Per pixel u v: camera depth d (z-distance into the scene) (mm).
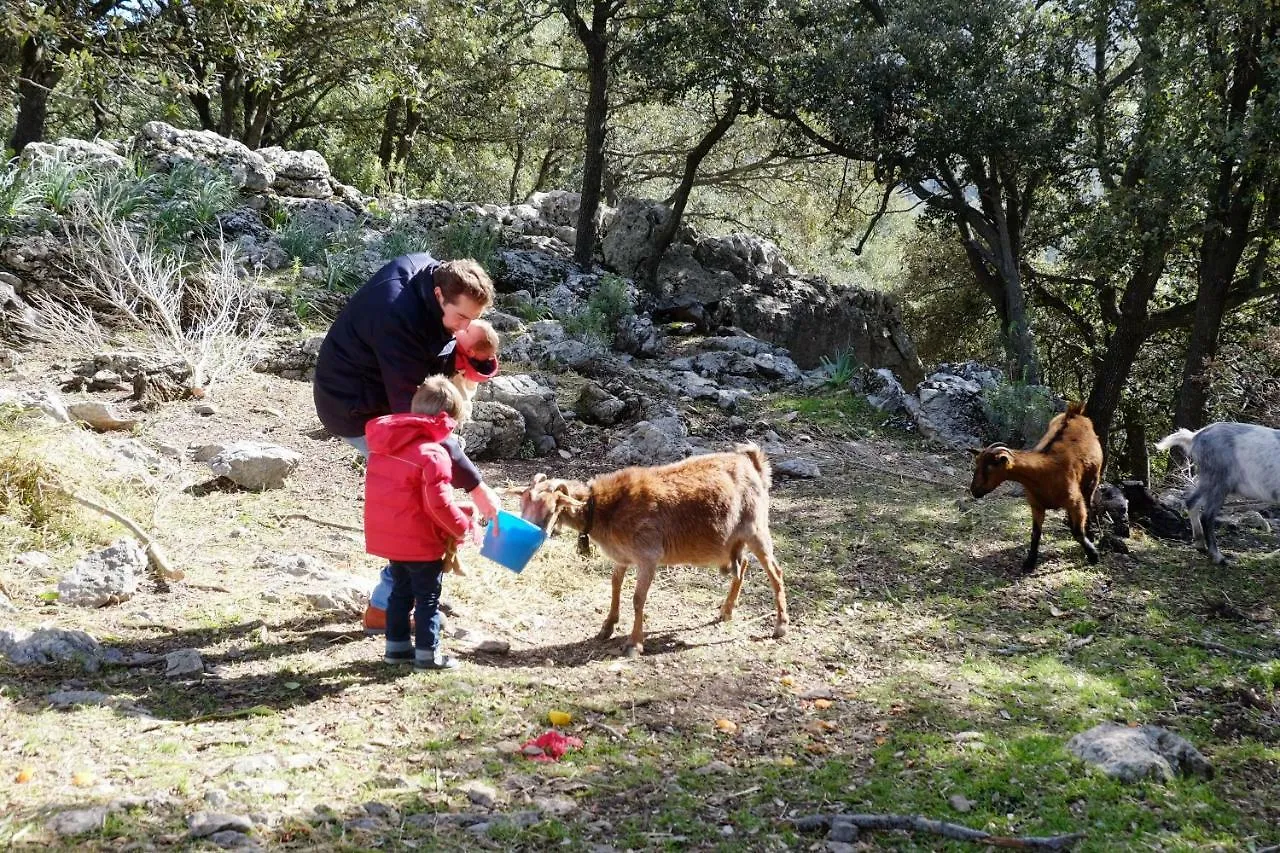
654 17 16656
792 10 16297
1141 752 4230
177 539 6250
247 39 15312
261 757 3715
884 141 16656
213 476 7453
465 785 3717
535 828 3434
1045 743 4398
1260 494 7309
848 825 3578
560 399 10469
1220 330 18578
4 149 13086
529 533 4727
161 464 7488
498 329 12266
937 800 3867
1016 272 17109
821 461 9859
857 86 15969
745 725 4496
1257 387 15227
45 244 10945
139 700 4207
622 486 5215
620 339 13344
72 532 5938
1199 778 4234
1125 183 16047
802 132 18375
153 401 9000
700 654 5348
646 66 16656
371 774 3738
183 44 15430
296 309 11742
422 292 4621
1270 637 6059
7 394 7367
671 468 5426
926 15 15781
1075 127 16328
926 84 16016
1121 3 15344
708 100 17672
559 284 14852
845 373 12703
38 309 10586
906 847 3496
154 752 3705
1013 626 6156
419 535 4555
